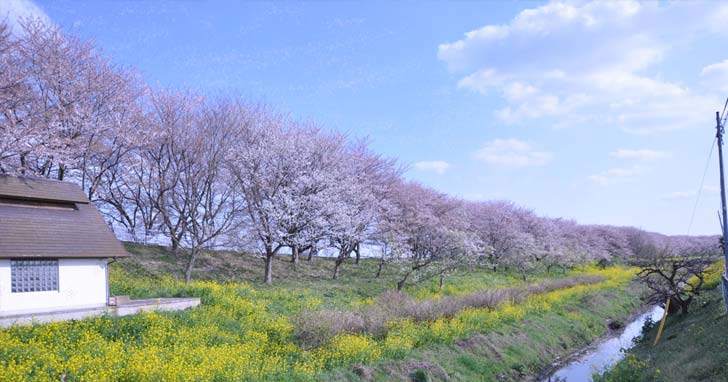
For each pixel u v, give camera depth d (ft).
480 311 82.23
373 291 99.55
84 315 56.24
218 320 60.34
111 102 91.04
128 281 77.56
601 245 228.22
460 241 108.17
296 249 113.19
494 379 60.39
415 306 75.15
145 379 39.19
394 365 54.49
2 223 57.88
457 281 122.72
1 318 50.72
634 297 130.21
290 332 58.95
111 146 93.15
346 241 111.34
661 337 72.02
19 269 55.36
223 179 100.37
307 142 108.68
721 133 65.67
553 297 103.76
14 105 75.31
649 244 257.55
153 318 55.47
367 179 121.90
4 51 74.59
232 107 104.68
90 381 37.73
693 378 44.01
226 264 106.22
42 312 54.85
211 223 95.81
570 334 85.92
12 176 64.44
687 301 80.79
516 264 152.05
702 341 55.26
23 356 39.81
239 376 43.75
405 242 113.50
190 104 99.14
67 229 62.95
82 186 94.94
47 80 82.94
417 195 134.00
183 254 105.50
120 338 49.52
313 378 47.57
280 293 83.46
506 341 71.56
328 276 112.88
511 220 170.19
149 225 105.19
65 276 59.11
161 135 93.09
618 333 95.40
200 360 45.42
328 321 59.47
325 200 100.73
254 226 98.37
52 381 36.88
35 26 83.76
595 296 114.73
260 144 103.55
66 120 83.35
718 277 101.09
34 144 73.00
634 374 52.13
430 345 63.77
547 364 71.00
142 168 97.60
